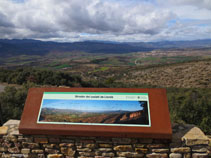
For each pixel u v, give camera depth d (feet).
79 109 10.14
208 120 20.03
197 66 162.91
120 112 9.84
